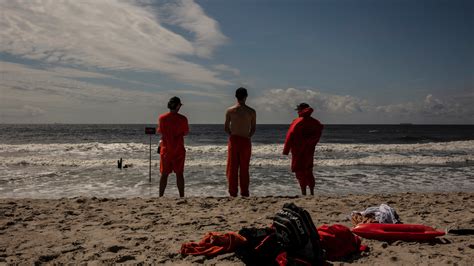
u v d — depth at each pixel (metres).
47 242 3.96
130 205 6.12
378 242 3.92
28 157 18.08
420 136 59.69
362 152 23.62
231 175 7.05
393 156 20.62
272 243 3.18
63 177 12.28
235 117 6.98
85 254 3.53
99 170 14.12
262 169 14.91
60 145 26.97
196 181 11.70
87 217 5.23
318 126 7.14
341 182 11.66
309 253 3.05
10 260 3.33
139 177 12.36
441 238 4.06
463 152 23.55
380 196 7.17
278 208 5.83
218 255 3.43
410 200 6.74
